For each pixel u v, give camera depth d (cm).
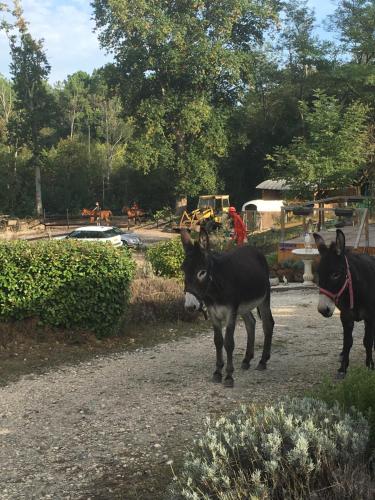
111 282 1038
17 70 6712
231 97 5406
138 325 1158
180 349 994
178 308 1215
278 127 5731
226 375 739
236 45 5431
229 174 5988
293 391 698
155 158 4953
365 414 404
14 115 8050
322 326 1127
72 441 576
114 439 573
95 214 5700
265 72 5731
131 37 4916
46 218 6353
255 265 772
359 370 474
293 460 326
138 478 477
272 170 3528
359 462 343
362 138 3678
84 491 459
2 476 500
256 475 317
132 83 5103
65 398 728
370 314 713
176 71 4791
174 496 351
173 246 1680
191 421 612
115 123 8300
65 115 9619
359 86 4781
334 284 675
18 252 1020
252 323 822
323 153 3250
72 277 1024
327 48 5322
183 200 5372
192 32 4878
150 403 686
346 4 5138
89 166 7338
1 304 1012
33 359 919
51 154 7469
